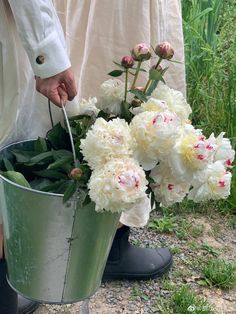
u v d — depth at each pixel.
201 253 2.76
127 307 2.40
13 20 1.74
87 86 2.13
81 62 2.20
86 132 1.64
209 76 3.58
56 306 2.37
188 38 3.68
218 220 3.02
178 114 1.65
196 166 1.49
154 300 2.45
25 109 1.87
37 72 1.63
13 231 1.63
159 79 1.67
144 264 2.53
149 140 1.48
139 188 1.41
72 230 1.55
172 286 2.51
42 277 1.65
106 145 1.44
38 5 1.59
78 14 2.15
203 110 3.53
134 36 2.06
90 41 2.09
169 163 1.50
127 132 1.47
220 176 1.54
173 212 3.03
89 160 1.46
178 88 2.26
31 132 1.91
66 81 1.67
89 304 2.40
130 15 2.04
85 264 1.64
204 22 3.76
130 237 2.82
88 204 1.51
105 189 1.39
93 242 1.60
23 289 1.71
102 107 1.74
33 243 1.60
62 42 1.78
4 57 1.75
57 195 1.50
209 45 3.67
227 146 1.58
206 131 3.39
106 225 1.59
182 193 1.58
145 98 1.64
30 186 1.68
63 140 1.74
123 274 2.52
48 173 1.68
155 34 2.10
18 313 2.20
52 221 1.54
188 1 3.90
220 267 2.62
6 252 1.72
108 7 2.04
